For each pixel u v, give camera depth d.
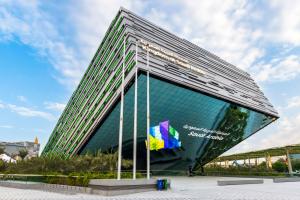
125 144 51.12
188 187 24.55
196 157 61.78
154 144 31.73
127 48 48.66
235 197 16.59
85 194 18.14
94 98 63.22
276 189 23.81
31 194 18.34
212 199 15.34
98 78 65.69
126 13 56.91
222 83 63.78
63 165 37.00
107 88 54.50
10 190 22.58
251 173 55.22
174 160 58.03
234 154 75.81
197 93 53.28
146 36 54.66
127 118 48.84
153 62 47.91
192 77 54.53
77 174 23.34
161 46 55.84
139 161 54.38
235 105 61.38
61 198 15.48
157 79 46.94
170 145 50.31
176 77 49.28
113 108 48.97
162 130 31.66
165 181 21.09
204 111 56.88
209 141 60.56
